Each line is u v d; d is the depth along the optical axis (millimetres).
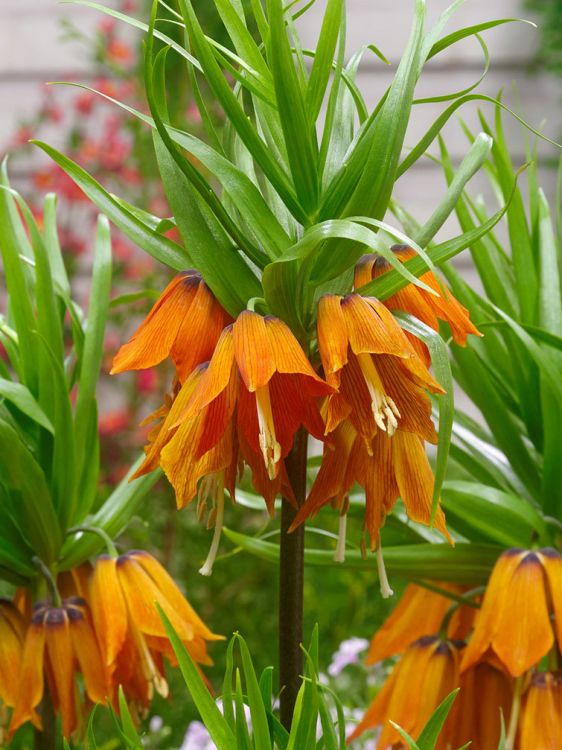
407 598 1119
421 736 859
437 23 921
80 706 1064
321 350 889
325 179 946
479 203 1180
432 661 1050
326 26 907
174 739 1837
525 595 1009
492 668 1050
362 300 895
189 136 906
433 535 1122
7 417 1083
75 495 1105
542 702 1015
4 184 1090
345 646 1555
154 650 1078
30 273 1157
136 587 1047
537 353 1040
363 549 950
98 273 1126
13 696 1052
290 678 948
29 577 1105
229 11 927
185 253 950
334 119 965
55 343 1106
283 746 879
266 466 897
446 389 884
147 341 918
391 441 935
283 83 892
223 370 883
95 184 948
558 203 1139
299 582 951
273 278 891
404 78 893
